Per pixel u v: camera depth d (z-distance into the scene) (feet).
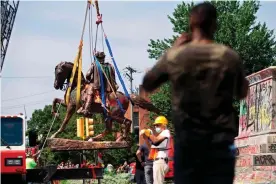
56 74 80.79
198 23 17.56
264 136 65.67
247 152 68.13
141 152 64.44
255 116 69.97
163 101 171.73
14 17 57.98
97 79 78.95
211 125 16.75
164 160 53.62
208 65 16.81
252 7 191.52
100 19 79.87
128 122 79.61
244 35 182.91
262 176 60.70
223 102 16.81
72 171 72.64
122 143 78.64
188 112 16.85
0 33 56.18
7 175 60.49
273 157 60.85
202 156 16.78
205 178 16.88
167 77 17.56
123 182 92.53
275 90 66.03
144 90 17.79
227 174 16.79
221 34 183.11
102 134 80.02
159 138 53.52
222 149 16.75
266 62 185.78
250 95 71.41
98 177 73.56
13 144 59.88
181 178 17.03
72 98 79.61
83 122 79.66
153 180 57.72
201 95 16.75
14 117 60.23
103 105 78.59
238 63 16.98
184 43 17.70
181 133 16.94
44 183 69.92
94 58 79.56
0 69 55.83
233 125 16.92
